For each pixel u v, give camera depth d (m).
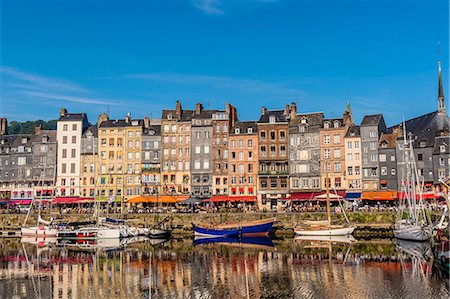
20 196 97.38
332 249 52.00
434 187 82.81
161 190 94.00
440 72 89.62
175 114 96.69
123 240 66.12
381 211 72.38
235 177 92.06
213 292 32.72
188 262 44.56
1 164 99.56
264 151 91.62
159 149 95.50
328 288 32.81
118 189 95.25
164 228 72.38
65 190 96.75
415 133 89.50
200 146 94.12
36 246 59.16
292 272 38.66
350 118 99.38
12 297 32.25
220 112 94.81
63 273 39.94
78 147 97.75
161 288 34.19
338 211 72.94
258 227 68.38
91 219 78.56
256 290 32.88
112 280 36.97
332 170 88.50
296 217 73.31
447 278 35.00
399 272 37.50
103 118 100.75
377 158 86.88
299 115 94.38
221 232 67.81
